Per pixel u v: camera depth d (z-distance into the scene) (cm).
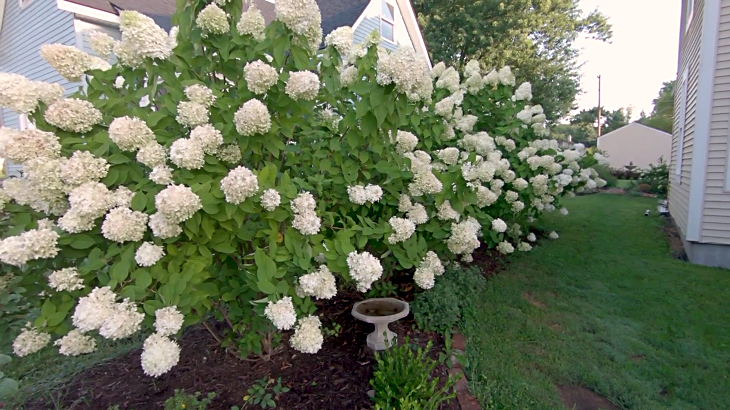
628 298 373
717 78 464
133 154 179
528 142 502
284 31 194
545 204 518
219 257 198
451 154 310
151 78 190
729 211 464
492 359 258
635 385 238
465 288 346
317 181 215
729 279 424
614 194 1399
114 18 630
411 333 269
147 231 167
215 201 159
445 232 250
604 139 2688
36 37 764
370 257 182
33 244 147
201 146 170
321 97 236
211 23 192
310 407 189
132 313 144
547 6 1864
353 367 222
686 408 221
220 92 196
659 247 557
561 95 2023
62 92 185
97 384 213
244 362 224
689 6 680
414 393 185
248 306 201
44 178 155
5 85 164
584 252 525
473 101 476
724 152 465
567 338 293
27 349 162
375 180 254
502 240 460
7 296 167
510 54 1830
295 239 180
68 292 161
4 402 199
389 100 189
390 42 1055
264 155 214
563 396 230
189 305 164
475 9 1750
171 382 209
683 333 306
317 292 174
